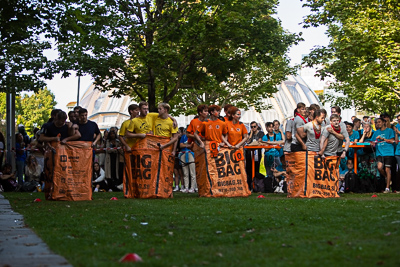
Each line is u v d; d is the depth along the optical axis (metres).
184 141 15.71
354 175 13.88
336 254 4.38
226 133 12.70
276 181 15.19
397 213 7.51
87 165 12.00
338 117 11.91
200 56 21.30
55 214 8.26
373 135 14.31
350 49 22.58
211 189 12.45
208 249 4.79
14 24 10.89
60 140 11.95
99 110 52.97
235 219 7.04
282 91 53.09
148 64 19.50
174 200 11.02
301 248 4.71
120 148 16.94
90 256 4.47
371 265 3.91
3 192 17.08
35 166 17.97
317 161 11.86
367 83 26.33
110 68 20.61
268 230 5.99
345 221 6.61
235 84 33.84
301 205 9.17
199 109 12.55
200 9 20.53
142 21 20.86
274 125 15.94
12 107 20.59
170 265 4.02
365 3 23.16
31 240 5.51
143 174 12.25
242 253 4.55
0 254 4.63
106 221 7.14
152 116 12.52
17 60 19.86
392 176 14.34
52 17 11.15
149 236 5.70
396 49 22.59
